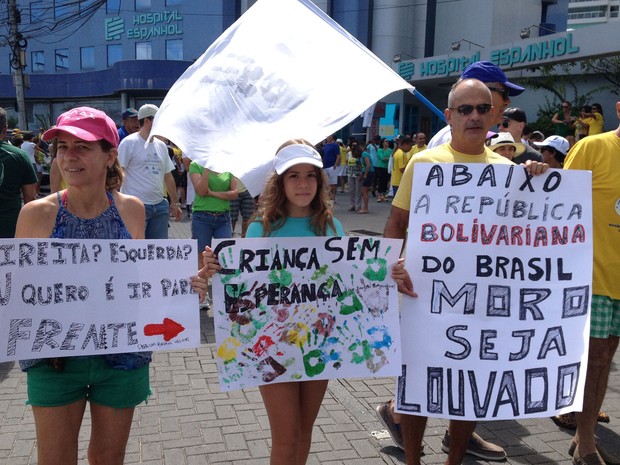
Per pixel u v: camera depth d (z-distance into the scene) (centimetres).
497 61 2039
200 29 3728
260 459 329
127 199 245
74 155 218
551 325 272
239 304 257
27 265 225
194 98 293
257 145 286
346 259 265
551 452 346
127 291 237
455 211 270
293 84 300
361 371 265
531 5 2806
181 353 490
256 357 257
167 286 243
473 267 270
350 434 361
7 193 479
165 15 3797
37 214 227
